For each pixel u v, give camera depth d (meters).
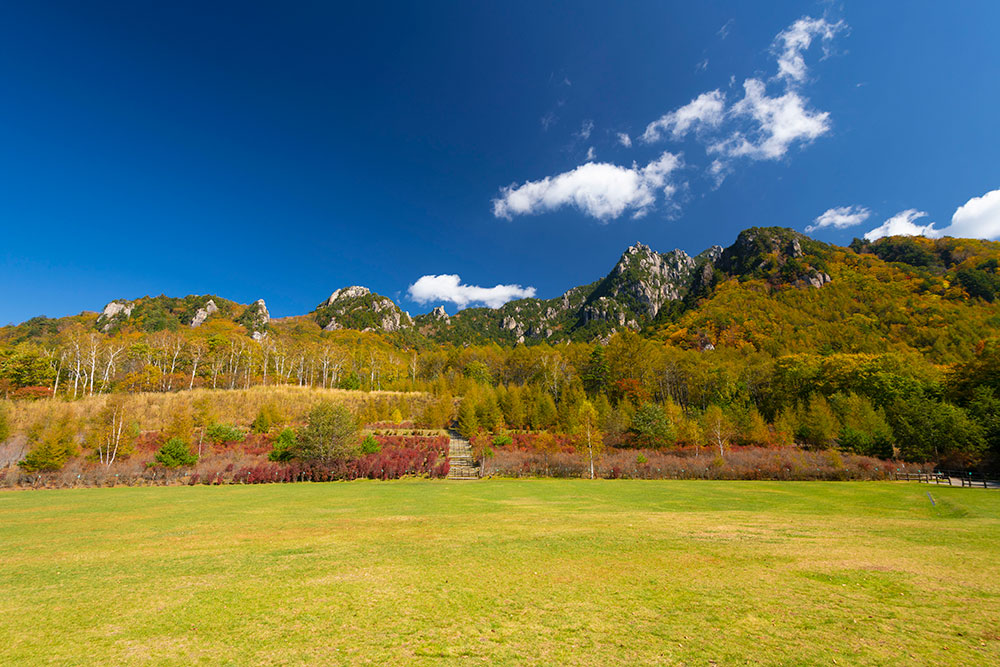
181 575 10.96
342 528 17.45
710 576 10.42
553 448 52.34
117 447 44.06
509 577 10.52
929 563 11.39
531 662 6.31
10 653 6.82
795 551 12.91
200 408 57.25
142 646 7.05
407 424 66.88
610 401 77.50
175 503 25.70
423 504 24.86
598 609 8.41
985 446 42.06
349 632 7.50
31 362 71.56
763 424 55.50
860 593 9.07
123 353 84.94
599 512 21.70
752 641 6.89
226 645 7.05
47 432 44.03
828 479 40.16
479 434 59.25
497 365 113.06
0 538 15.97
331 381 102.69
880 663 6.10
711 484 36.81
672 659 6.35
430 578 10.50
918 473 40.84
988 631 7.11
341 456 42.78
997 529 16.61
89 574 11.13
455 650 6.75
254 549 13.80
